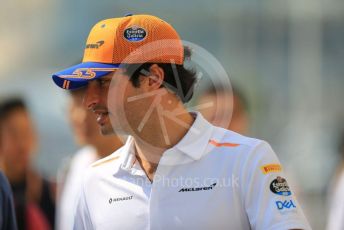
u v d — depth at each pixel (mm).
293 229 8750
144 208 9297
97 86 9273
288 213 8812
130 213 9359
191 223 8977
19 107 17266
